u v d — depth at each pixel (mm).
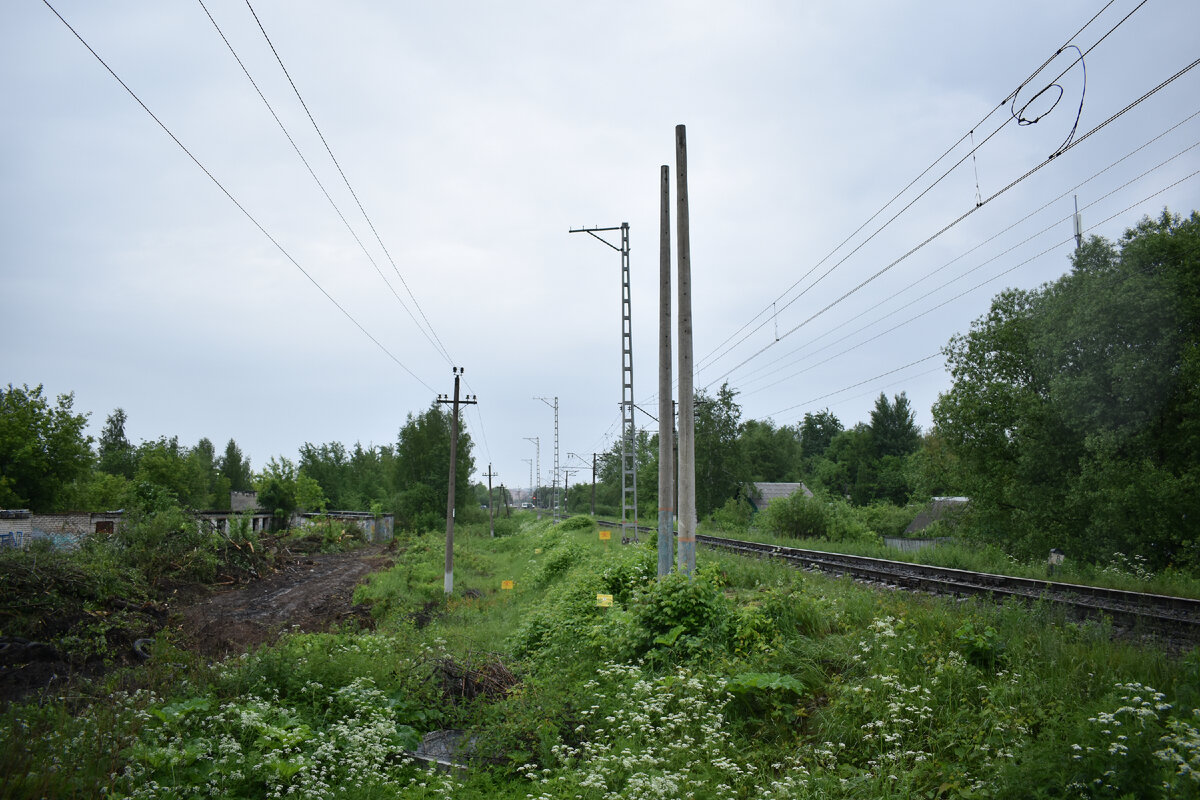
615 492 86062
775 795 5738
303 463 75125
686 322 11938
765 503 59031
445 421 61219
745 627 9031
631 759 6172
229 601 20141
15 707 7340
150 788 5742
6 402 41969
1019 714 6285
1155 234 23344
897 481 66750
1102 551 23203
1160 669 6754
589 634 10375
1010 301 30891
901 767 5906
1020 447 27953
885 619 8500
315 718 7969
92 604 14289
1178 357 22047
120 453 72375
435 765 7086
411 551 36469
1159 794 4621
